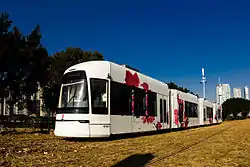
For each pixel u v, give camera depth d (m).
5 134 17.09
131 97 16.41
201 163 7.89
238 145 12.28
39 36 21.97
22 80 21.83
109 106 14.11
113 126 14.26
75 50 33.06
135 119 16.66
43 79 23.38
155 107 20.03
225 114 101.81
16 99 23.50
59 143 12.54
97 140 14.28
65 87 14.15
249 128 28.69
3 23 19.19
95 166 7.29
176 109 25.27
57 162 7.78
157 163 7.84
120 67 15.66
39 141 13.22
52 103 26.80
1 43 18.48
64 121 13.44
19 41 20.38
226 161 8.23
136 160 8.26
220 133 20.80
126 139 15.20
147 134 19.89
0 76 20.73
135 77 17.22
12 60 19.69
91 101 13.31
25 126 24.64
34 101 27.41
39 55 22.27
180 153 9.79
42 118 25.56
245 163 7.93
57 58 31.59
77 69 14.01
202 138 16.12
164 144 12.63
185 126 27.78
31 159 8.21
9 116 22.17
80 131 13.00
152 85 19.81
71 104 13.50
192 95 32.06
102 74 14.12
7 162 7.64
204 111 38.47
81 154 9.31
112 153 9.59
